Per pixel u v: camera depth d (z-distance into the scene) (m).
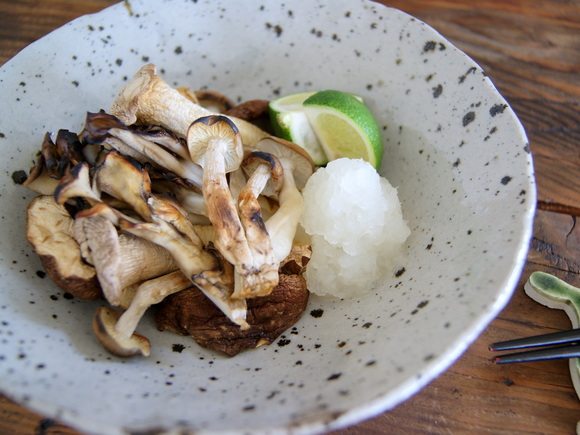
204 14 0.22
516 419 0.17
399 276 0.18
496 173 0.16
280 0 0.21
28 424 0.16
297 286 0.17
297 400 0.13
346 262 0.18
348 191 0.18
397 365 0.13
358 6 0.21
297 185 0.21
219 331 0.17
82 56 0.20
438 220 0.18
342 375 0.14
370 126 0.20
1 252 0.16
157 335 0.17
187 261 0.16
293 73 0.23
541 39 0.27
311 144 0.21
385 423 0.17
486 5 0.28
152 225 0.16
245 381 0.15
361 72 0.22
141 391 0.14
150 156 0.18
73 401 0.12
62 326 0.15
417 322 0.14
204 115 0.19
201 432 0.11
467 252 0.15
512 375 0.17
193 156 0.18
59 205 0.17
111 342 0.15
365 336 0.16
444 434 0.16
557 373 0.17
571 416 0.17
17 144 0.19
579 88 0.25
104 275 0.15
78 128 0.20
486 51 0.26
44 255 0.16
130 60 0.21
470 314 0.13
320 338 0.17
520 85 0.25
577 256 0.20
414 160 0.20
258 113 0.21
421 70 0.20
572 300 0.18
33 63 0.19
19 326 0.14
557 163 0.23
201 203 0.18
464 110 0.18
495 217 0.15
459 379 0.17
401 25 0.20
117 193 0.16
